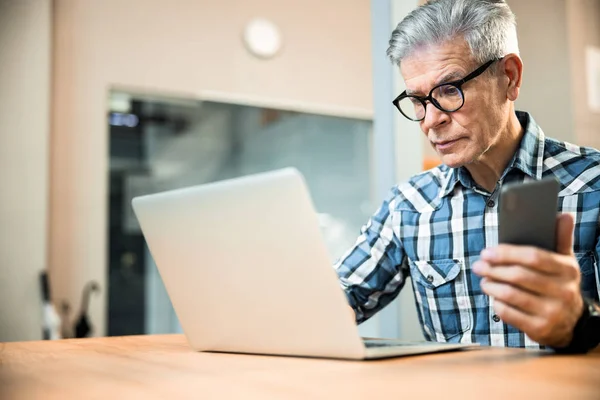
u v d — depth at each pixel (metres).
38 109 3.25
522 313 0.81
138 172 4.03
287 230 0.84
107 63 3.54
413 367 0.77
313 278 0.84
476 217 1.46
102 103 3.53
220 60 3.86
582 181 1.36
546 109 2.52
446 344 0.99
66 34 3.44
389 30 2.07
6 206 3.16
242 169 4.63
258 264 0.89
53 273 3.34
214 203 0.92
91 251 3.45
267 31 3.98
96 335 3.43
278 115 4.25
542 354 0.86
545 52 2.51
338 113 4.23
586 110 2.62
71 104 3.44
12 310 3.13
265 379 0.72
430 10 1.25
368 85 4.33
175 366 0.86
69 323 3.36
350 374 0.73
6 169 3.17
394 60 1.31
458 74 1.22
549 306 0.79
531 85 2.47
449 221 1.49
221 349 1.01
